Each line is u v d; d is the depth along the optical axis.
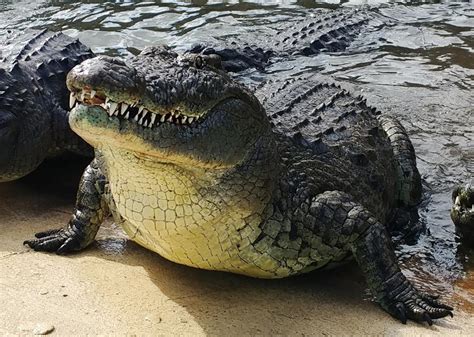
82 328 1.79
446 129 3.22
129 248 2.23
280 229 1.95
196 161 1.76
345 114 2.49
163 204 1.80
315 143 2.21
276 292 2.01
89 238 2.20
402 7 5.29
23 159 2.61
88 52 3.11
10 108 2.56
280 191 1.97
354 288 2.07
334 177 2.15
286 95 2.59
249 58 4.16
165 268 2.11
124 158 1.72
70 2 5.06
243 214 1.88
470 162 2.94
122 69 1.59
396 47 4.42
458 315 1.96
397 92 3.61
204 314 1.89
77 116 1.59
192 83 1.73
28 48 2.93
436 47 4.38
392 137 2.65
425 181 2.81
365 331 1.85
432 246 2.38
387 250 1.99
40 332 1.76
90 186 2.16
